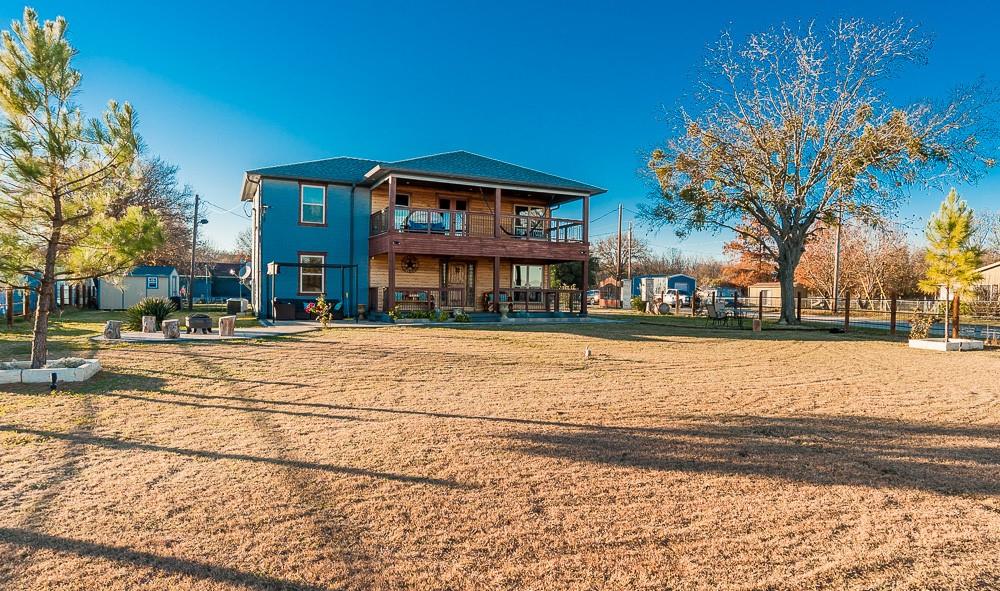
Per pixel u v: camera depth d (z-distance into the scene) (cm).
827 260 4066
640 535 340
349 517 359
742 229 2677
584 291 2367
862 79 2108
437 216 2380
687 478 437
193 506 371
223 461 462
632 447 516
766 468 462
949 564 309
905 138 2050
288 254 2175
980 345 1451
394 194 2041
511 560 309
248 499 384
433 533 339
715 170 2347
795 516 369
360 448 502
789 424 609
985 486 424
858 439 552
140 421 588
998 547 328
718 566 305
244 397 716
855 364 1132
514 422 602
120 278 876
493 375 910
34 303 2317
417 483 419
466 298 2438
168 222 3544
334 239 2245
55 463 452
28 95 766
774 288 5016
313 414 629
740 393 784
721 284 5575
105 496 386
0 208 783
